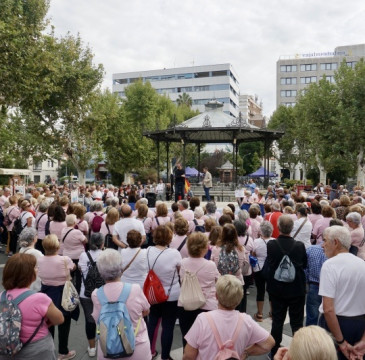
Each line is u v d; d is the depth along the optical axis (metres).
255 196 14.58
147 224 8.02
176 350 5.04
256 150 60.06
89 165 34.00
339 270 3.33
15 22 17.59
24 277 3.01
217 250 5.30
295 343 1.87
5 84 17.98
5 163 48.50
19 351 2.85
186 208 8.68
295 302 4.64
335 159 37.28
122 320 3.03
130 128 41.41
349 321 3.26
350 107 32.12
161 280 4.46
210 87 97.25
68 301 4.30
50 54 20.70
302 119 42.16
